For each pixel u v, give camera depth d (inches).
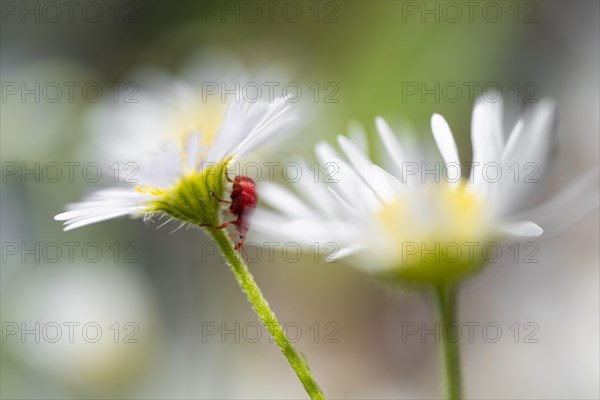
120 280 7.1
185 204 4.4
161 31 10.2
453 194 4.5
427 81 9.1
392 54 9.2
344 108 8.8
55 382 6.7
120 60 9.9
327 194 4.6
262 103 4.4
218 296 7.5
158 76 7.4
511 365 7.2
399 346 8.5
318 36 9.7
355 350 8.7
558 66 9.2
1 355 6.6
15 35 9.6
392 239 4.5
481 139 4.5
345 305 8.9
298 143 6.8
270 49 9.8
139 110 7.0
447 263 4.4
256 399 7.7
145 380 6.8
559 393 6.9
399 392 8.3
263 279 9.2
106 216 4.4
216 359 6.9
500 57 9.3
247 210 4.4
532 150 4.5
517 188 4.5
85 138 7.0
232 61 8.8
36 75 8.2
